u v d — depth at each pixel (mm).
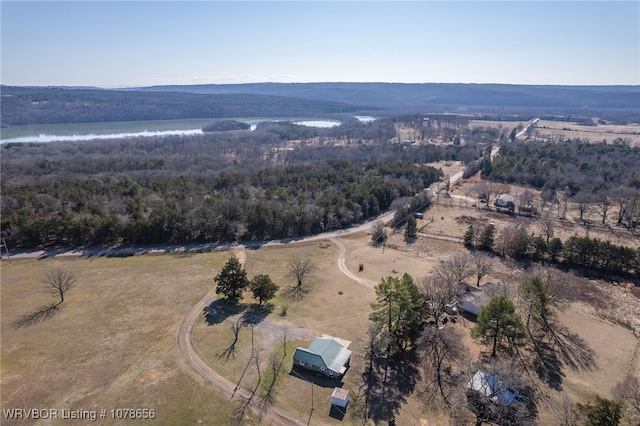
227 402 60344
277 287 88250
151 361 69500
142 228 123938
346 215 139875
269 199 152625
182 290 95062
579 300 89688
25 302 89500
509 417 55125
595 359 69750
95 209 135625
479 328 67812
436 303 78250
